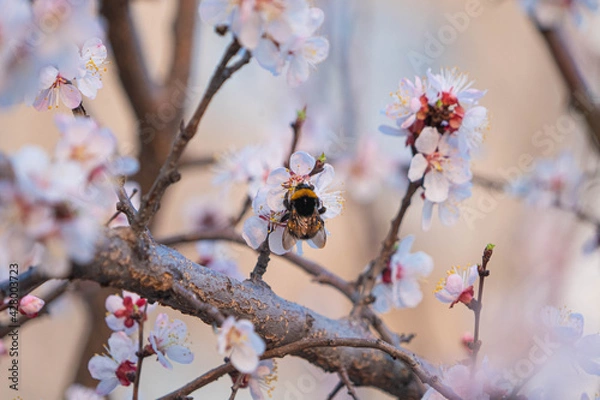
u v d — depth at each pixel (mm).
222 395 1272
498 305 1409
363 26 1474
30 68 736
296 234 802
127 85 999
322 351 833
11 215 723
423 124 823
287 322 812
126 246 768
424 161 820
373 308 865
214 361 1405
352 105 1311
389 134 831
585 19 1007
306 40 786
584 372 807
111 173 750
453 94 820
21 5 730
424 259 861
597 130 1010
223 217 1110
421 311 1495
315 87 1372
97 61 792
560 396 805
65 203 728
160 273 776
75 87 787
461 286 803
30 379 1454
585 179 1082
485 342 1270
